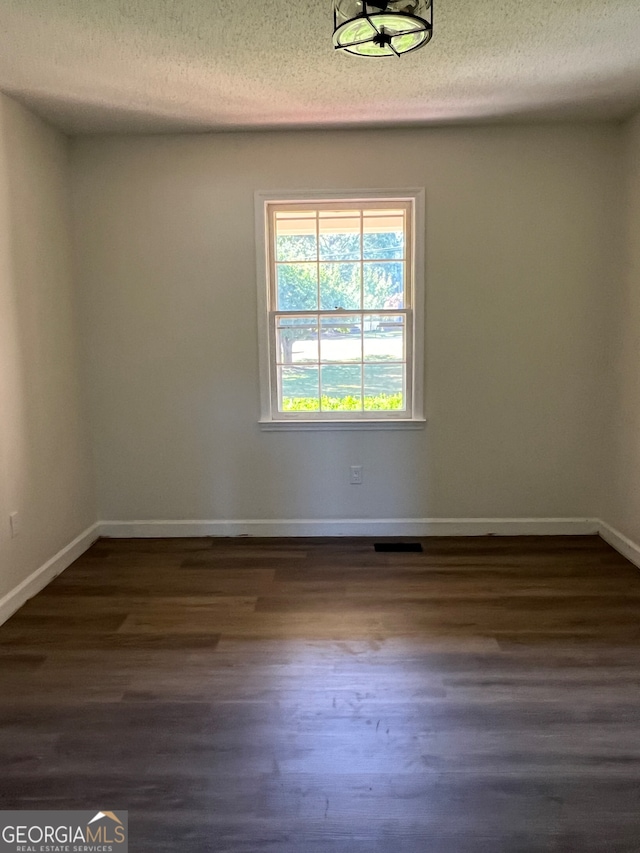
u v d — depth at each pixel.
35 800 1.71
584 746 1.91
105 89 2.88
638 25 2.34
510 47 2.51
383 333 3.80
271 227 3.72
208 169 3.62
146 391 3.81
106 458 3.87
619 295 3.54
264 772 1.81
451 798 1.71
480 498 3.85
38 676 2.33
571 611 2.82
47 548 3.26
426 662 2.40
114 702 2.16
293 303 3.79
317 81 2.83
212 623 2.74
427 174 3.59
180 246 3.68
